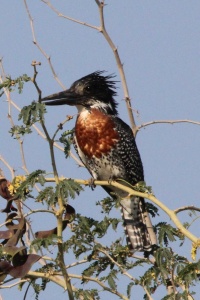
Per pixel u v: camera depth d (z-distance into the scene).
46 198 8.02
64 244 8.50
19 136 7.98
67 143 8.99
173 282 7.67
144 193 9.42
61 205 7.97
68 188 8.00
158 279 8.35
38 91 7.80
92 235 8.67
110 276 8.44
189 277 7.38
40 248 7.62
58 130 8.09
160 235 8.44
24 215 7.92
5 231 7.86
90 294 8.23
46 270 8.31
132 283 8.34
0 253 7.44
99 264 8.83
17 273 7.36
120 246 8.85
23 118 7.80
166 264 8.01
